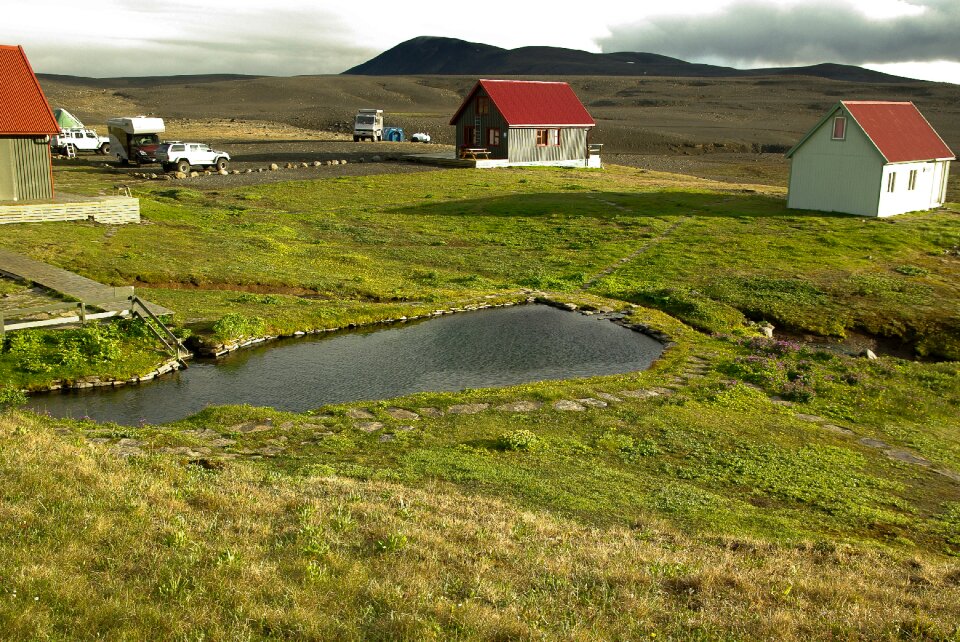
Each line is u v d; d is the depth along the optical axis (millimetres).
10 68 38500
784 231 45250
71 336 22734
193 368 23438
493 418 19234
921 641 8594
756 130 144625
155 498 10914
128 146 64500
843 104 48781
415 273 36438
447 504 12609
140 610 7500
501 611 8344
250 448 16484
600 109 186625
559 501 13891
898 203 50969
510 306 32188
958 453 18984
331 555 9406
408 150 83812
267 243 38375
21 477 10875
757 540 12438
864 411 21594
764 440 18750
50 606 7410
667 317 30656
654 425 19188
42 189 38812
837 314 31469
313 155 76938
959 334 29672
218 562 8711
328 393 21641
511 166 71375
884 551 12547
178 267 31875
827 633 8570
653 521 13062
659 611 8906
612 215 49438
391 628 7684
